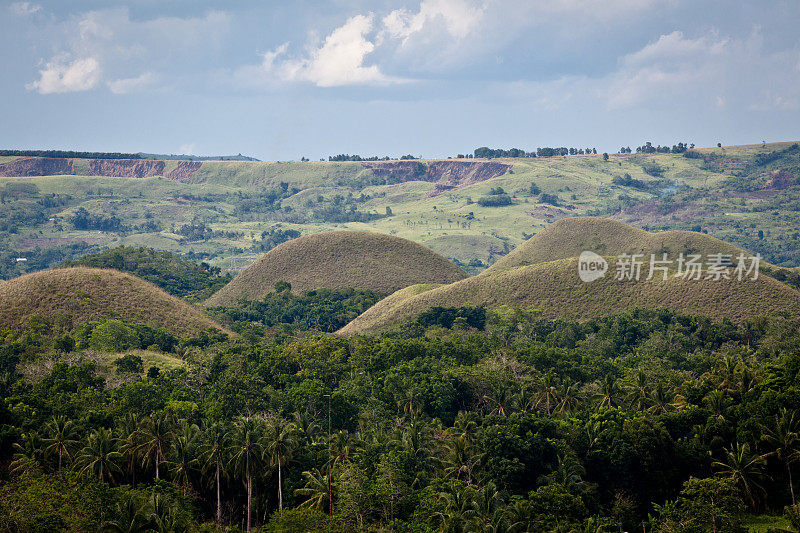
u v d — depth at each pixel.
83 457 142.75
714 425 156.50
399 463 140.62
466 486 132.75
